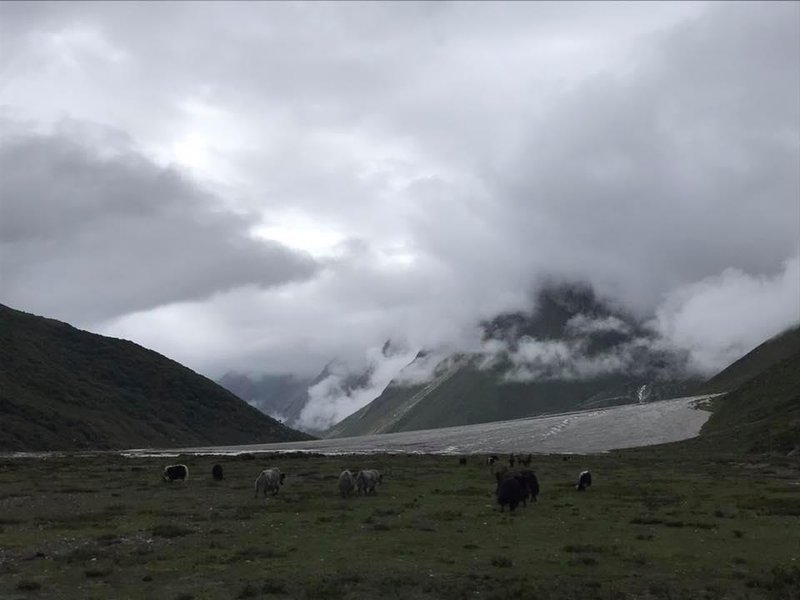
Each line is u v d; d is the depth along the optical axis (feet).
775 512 119.03
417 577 71.82
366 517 113.39
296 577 71.77
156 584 69.72
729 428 406.21
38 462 299.99
